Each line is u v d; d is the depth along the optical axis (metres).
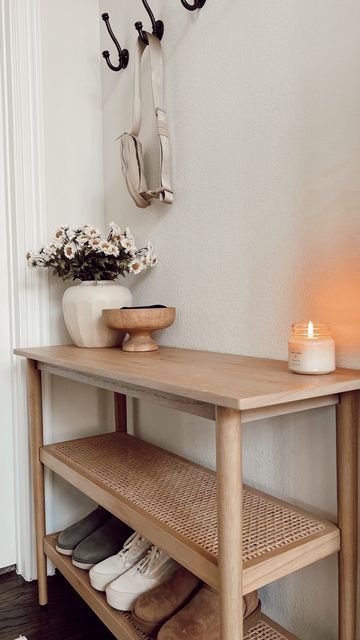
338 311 0.89
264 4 1.00
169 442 1.38
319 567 0.96
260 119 1.03
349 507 0.85
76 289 1.32
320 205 0.91
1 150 1.47
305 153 0.94
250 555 0.76
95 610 1.08
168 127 1.30
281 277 1.00
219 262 1.16
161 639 0.88
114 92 1.54
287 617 1.03
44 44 1.48
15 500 1.52
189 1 1.21
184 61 1.23
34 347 1.43
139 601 0.98
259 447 1.08
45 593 1.35
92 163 1.60
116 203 1.56
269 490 1.06
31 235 1.46
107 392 1.66
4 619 1.27
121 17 1.49
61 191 1.52
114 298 1.31
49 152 1.49
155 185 1.37
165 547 0.83
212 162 1.16
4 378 1.50
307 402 0.78
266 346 1.04
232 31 1.08
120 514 0.97
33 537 1.47
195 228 1.23
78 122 1.56
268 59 1.00
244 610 0.92
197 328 1.24
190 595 0.98
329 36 0.88
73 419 1.58
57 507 1.53
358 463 0.87
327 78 0.89
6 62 1.45
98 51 1.60
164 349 1.26
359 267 0.85
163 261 1.35
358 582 0.88
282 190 0.99
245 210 1.08
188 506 0.95
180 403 0.78
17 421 1.48
